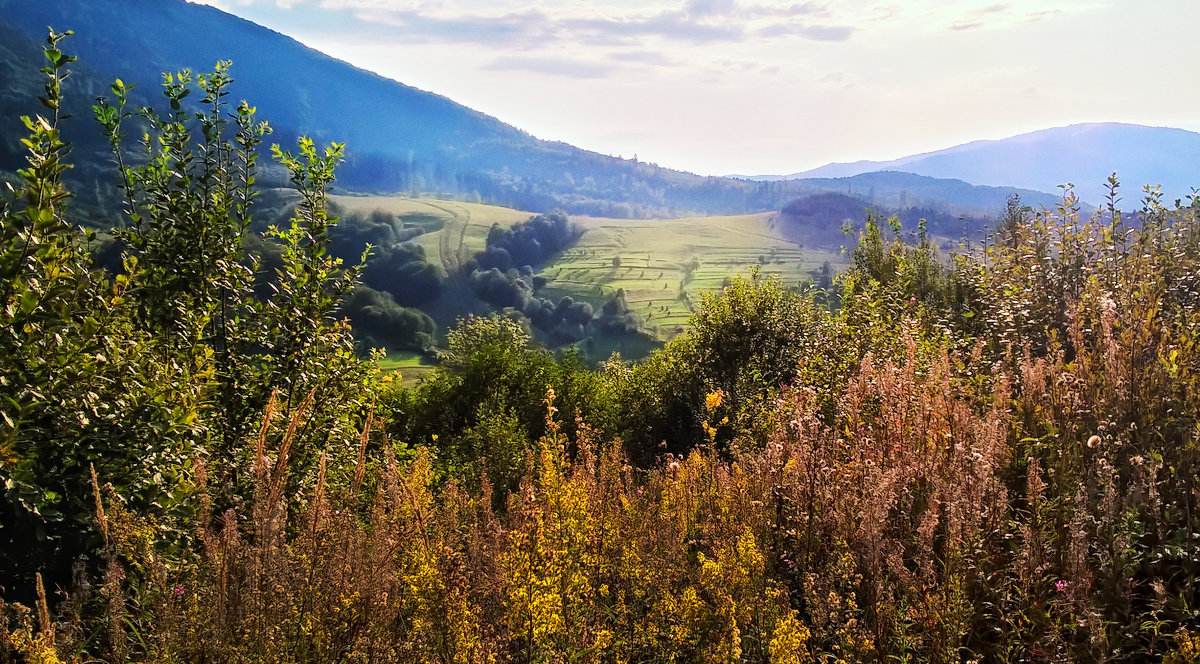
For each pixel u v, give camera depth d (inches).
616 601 146.3
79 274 191.0
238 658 109.0
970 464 157.0
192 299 256.4
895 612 127.9
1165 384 169.5
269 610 115.3
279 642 112.7
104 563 146.9
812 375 354.6
